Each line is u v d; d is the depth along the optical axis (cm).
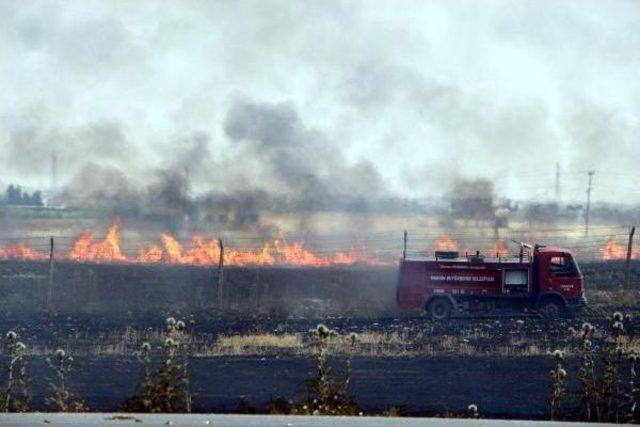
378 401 6469
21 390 6731
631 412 5412
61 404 5484
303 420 3462
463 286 12544
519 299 12569
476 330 10781
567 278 12556
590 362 6119
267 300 12875
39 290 13112
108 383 7169
